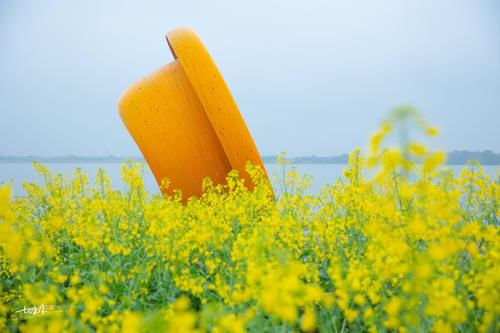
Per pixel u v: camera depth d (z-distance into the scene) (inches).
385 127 59.1
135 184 144.3
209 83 174.6
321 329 72.0
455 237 72.7
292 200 126.9
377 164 61.7
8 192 74.9
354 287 61.3
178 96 187.3
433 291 55.1
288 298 47.3
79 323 60.5
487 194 106.9
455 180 99.9
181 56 175.6
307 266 91.4
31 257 73.0
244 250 80.5
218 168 188.9
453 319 53.2
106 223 112.8
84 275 103.0
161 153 187.0
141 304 87.1
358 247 105.6
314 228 110.1
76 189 157.5
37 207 156.6
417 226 71.7
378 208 89.8
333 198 126.5
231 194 155.3
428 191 73.9
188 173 188.5
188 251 98.8
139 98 187.5
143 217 132.9
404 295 72.5
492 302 56.4
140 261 103.1
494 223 108.1
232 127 176.1
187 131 186.9
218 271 101.3
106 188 145.0
